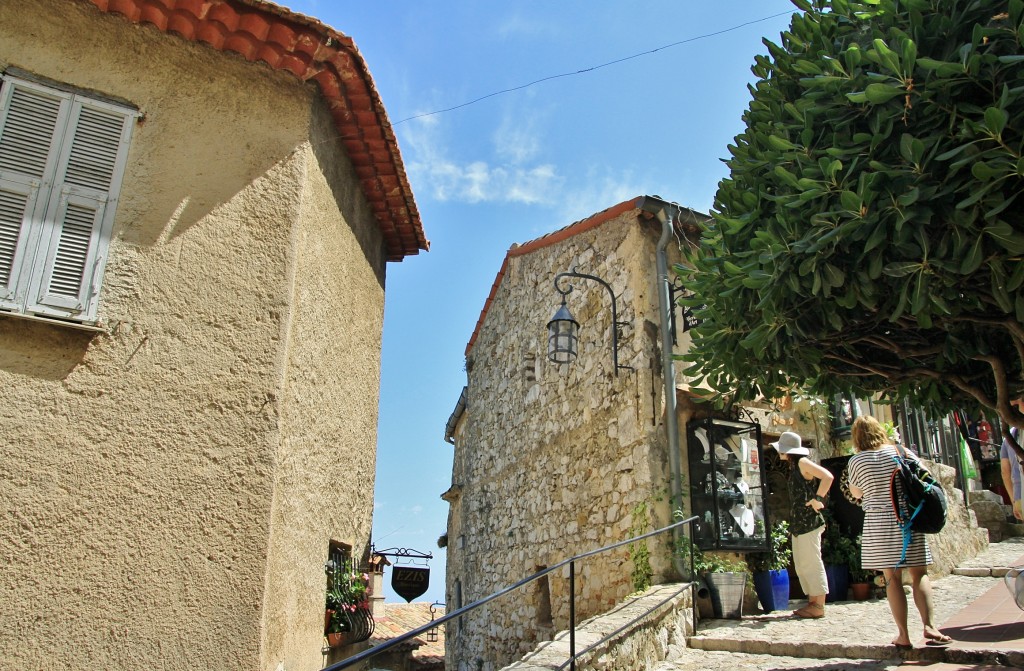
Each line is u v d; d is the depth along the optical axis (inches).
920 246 159.9
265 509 183.5
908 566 194.4
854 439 208.1
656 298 326.3
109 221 187.2
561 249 408.5
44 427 169.8
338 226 244.7
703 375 236.4
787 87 200.5
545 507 389.4
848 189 165.8
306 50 209.8
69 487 168.4
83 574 164.9
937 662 187.8
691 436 309.6
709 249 240.8
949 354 185.6
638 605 245.3
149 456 176.4
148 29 203.9
